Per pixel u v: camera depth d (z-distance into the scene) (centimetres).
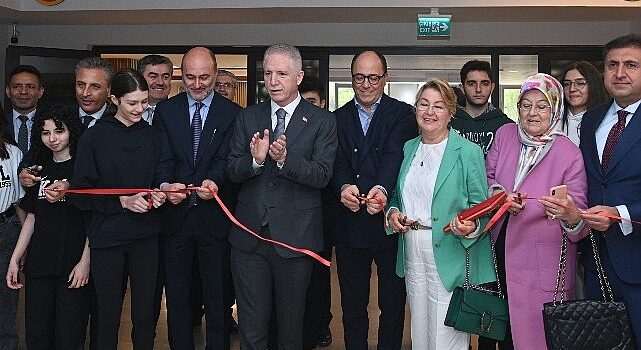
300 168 283
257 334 302
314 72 780
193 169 323
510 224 276
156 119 336
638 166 254
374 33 768
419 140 300
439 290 281
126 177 304
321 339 411
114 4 682
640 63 257
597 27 752
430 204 283
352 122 337
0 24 766
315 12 698
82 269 313
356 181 327
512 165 285
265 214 296
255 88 789
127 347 395
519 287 272
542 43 757
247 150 305
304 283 300
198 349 390
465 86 400
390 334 332
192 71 323
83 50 779
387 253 327
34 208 322
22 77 456
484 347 349
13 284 321
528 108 274
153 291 314
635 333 258
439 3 661
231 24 776
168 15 717
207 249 324
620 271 259
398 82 789
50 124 311
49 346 323
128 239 301
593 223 247
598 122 278
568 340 251
